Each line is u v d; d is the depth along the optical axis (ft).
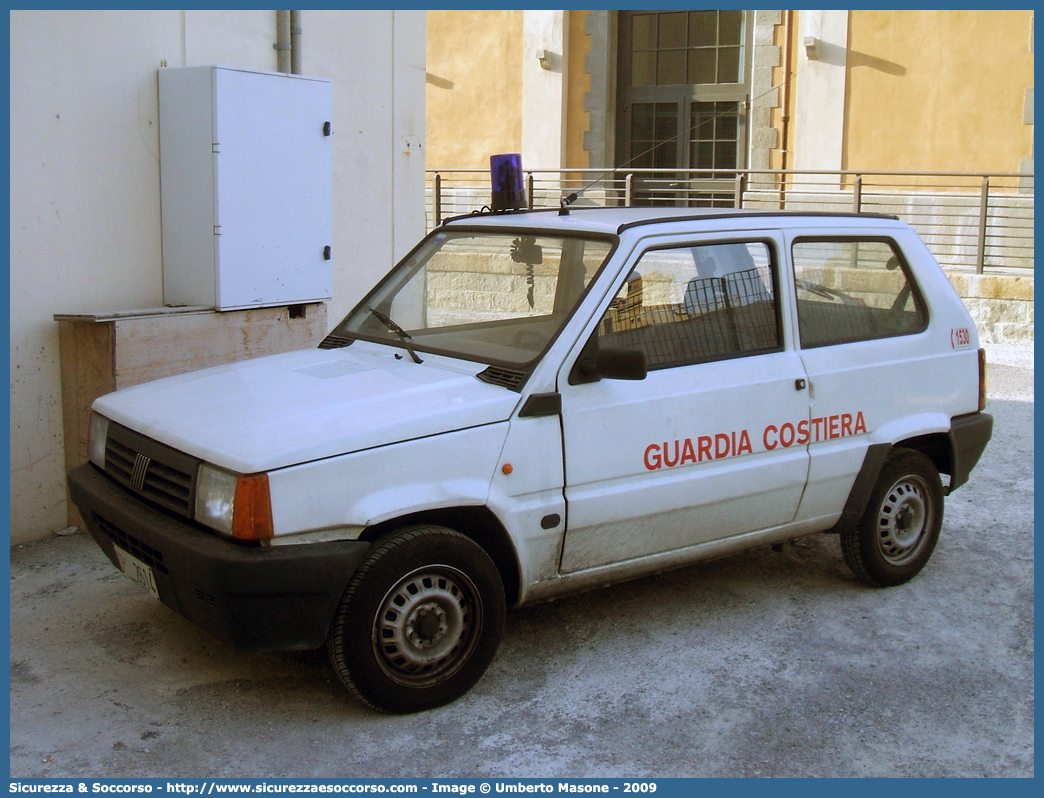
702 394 13.61
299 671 13.11
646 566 13.78
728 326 14.15
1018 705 12.55
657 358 13.46
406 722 11.85
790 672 13.30
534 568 12.62
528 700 12.42
